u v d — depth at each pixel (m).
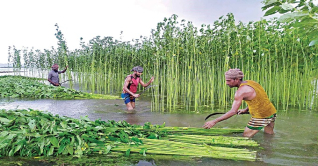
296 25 1.54
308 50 7.70
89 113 6.82
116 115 6.57
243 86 4.23
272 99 8.81
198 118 6.17
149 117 6.32
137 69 7.42
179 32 7.95
